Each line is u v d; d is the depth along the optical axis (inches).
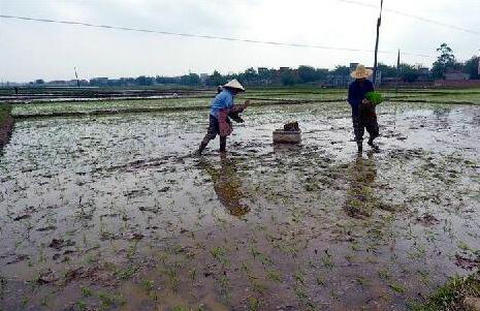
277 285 134.6
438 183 253.9
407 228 181.3
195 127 576.4
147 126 595.2
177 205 219.8
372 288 132.0
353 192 237.3
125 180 275.7
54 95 1887.3
